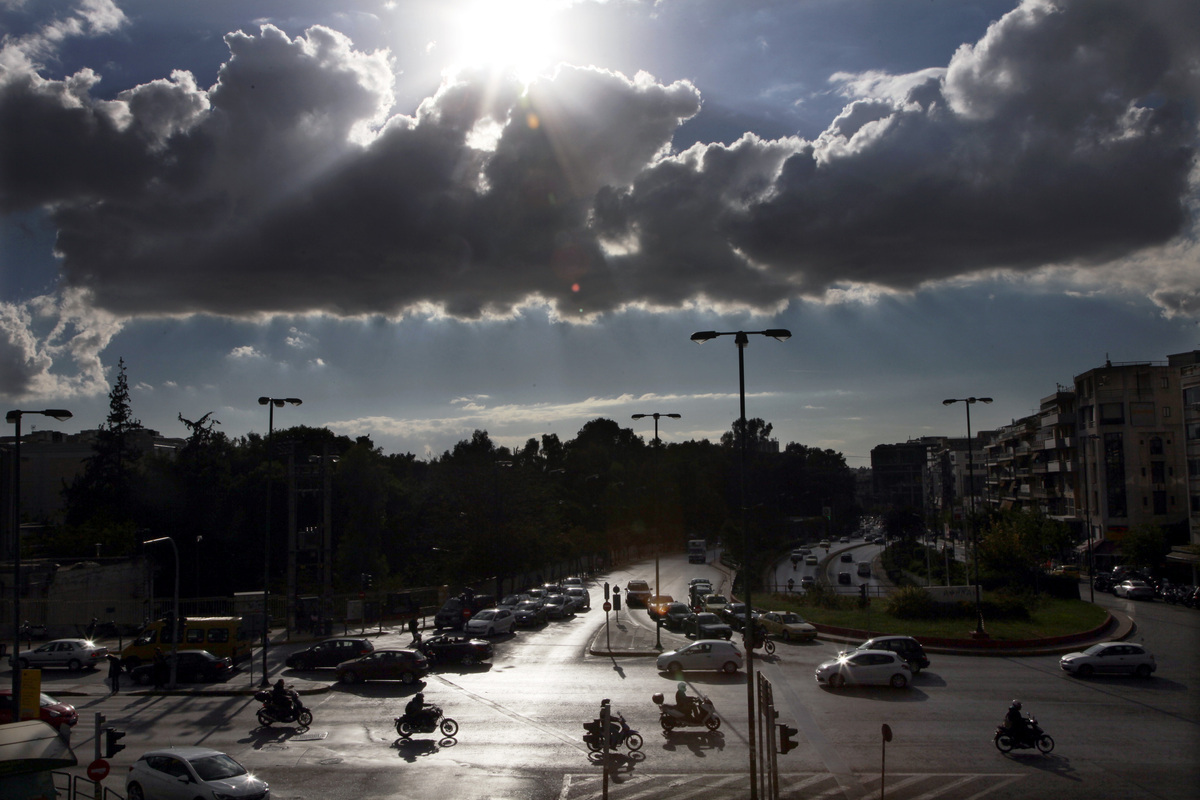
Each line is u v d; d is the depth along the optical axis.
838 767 20.58
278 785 19.70
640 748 22.56
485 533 65.94
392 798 18.67
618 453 160.38
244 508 77.88
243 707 28.83
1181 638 41.44
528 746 23.06
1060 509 91.38
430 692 30.66
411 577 84.44
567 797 18.73
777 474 165.25
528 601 54.59
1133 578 66.81
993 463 121.50
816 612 49.44
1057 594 60.28
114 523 71.75
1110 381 79.19
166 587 74.62
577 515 114.19
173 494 78.19
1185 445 66.62
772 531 132.38
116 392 81.25
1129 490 77.69
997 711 26.27
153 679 32.62
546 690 30.69
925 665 32.81
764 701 19.62
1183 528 74.06
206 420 81.69
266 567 33.91
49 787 16.67
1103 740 22.77
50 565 53.56
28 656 37.38
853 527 188.25
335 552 80.19
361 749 22.91
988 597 48.50
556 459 146.75
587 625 52.50
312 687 31.70
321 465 51.72
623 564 116.19
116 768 21.69
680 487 140.88
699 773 20.34
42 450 109.38
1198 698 28.06
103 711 28.44
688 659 33.47
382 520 82.50
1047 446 92.62
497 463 69.62
